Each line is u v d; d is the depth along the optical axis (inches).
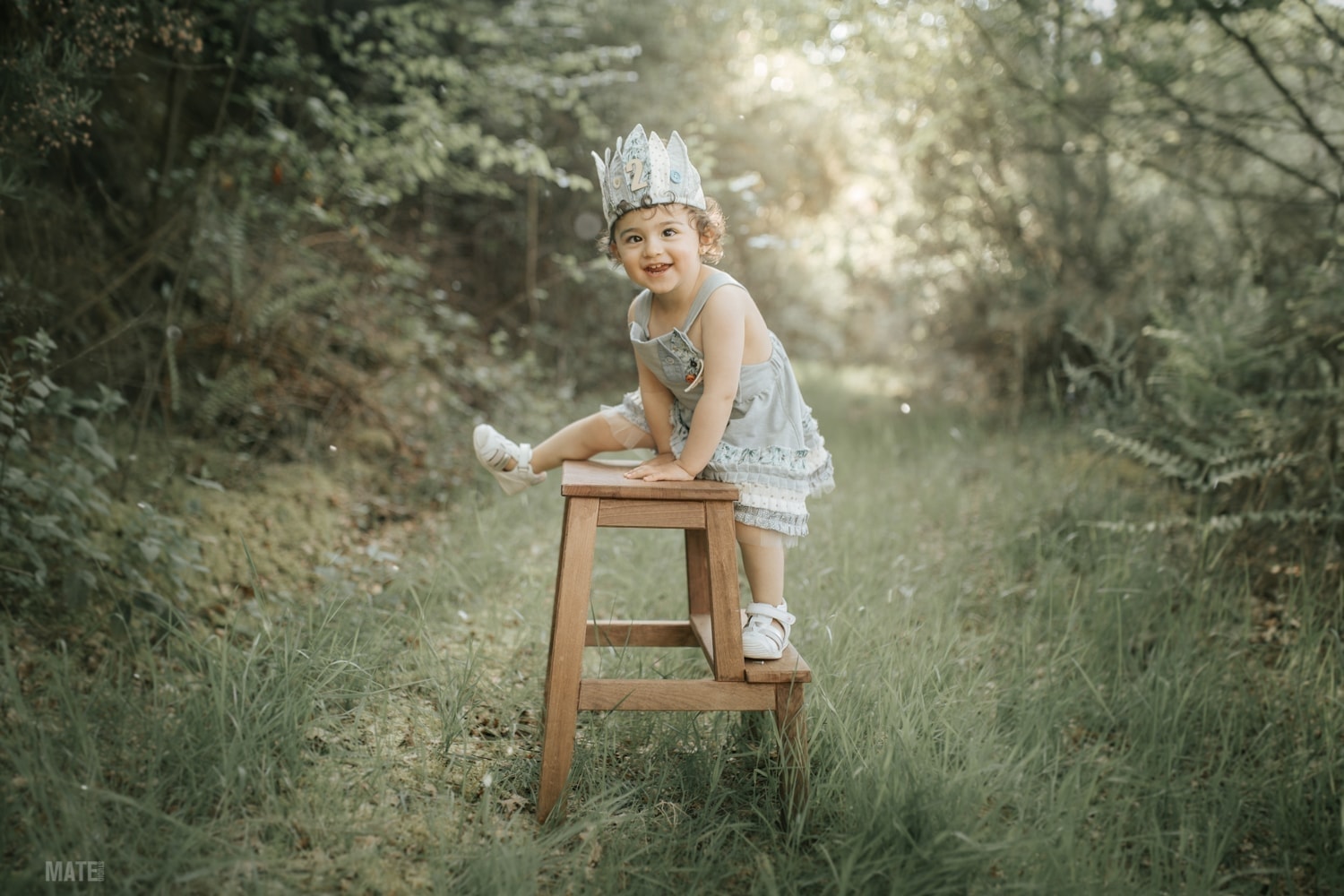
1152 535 158.7
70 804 77.1
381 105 273.6
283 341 205.6
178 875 74.7
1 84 120.2
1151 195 283.1
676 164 90.8
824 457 103.8
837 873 78.7
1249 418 163.2
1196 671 114.7
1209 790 95.7
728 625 89.6
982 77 259.1
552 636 92.9
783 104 354.6
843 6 250.2
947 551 173.8
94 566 124.4
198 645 102.9
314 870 78.5
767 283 473.7
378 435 207.0
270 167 208.1
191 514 151.3
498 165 311.4
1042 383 306.8
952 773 92.4
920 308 388.2
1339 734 103.5
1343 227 182.1
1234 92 226.4
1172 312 216.8
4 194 134.5
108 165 197.6
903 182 353.1
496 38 264.2
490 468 107.6
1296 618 130.8
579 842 86.4
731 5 300.0
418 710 107.0
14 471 117.3
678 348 93.0
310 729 96.8
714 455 94.5
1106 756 104.8
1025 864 81.8
